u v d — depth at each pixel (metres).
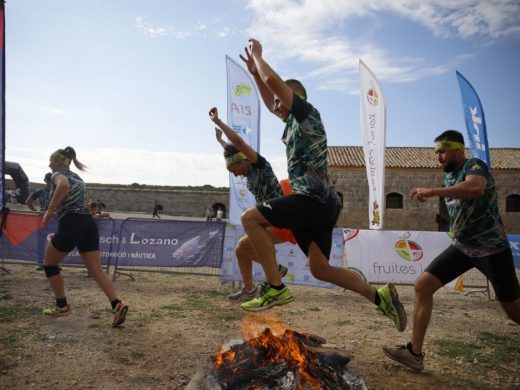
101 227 8.27
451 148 3.52
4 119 8.20
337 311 6.30
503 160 30.23
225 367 3.06
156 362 3.78
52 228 8.63
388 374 3.70
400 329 3.44
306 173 2.95
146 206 41.59
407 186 29.08
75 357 3.82
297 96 2.94
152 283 8.07
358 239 8.31
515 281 3.44
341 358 3.25
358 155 30.98
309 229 3.12
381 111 10.70
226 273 7.79
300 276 7.99
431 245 8.23
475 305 7.17
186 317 5.46
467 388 3.45
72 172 4.91
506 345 4.68
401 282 8.20
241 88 9.37
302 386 2.76
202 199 41.31
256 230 3.00
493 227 3.42
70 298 6.23
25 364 3.60
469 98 10.01
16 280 7.58
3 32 7.92
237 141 4.18
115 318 4.73
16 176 31.23
